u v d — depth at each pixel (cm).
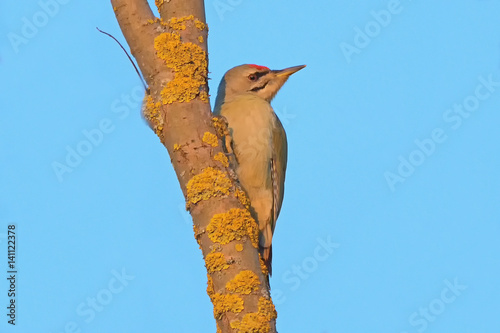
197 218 761
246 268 724
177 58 831
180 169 788
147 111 824
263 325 691
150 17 854
